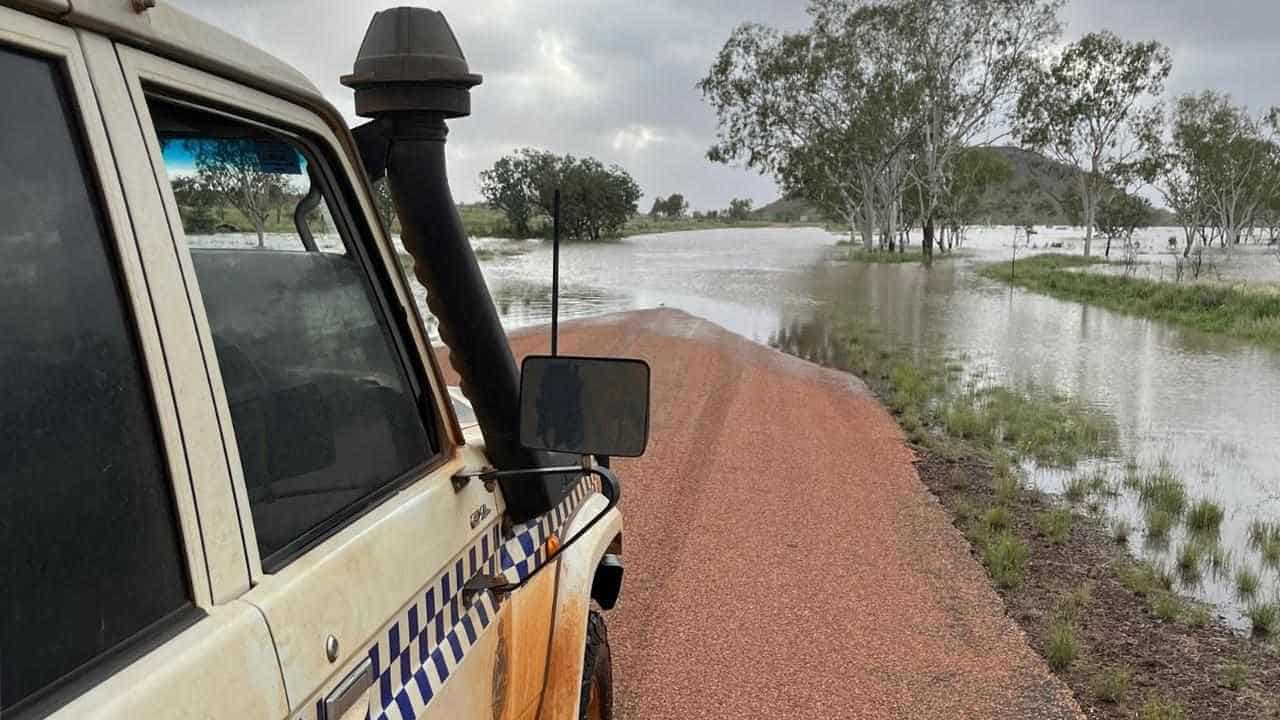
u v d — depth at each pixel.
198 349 1.45
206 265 1.69
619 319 21.61
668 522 7.32
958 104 59.62
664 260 53.56
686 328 20.31
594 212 85.31
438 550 2.12
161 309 1.39
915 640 5.45
